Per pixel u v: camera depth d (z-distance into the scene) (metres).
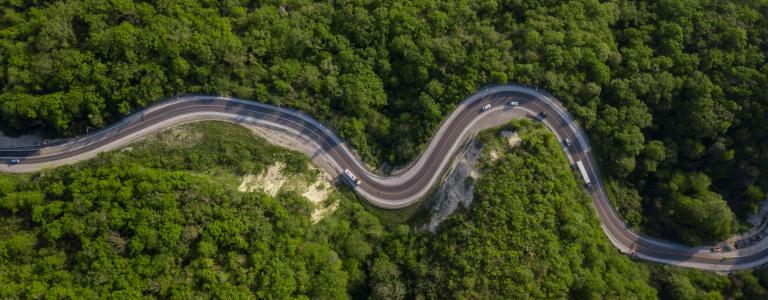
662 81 127.81
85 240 92.56
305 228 113.31
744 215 134.50
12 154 112.19
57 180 103.88
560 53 126.44
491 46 128.50
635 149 125.50
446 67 127.81
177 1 118.06
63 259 92.19
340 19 129.75
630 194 132.88
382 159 130.88
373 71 128.88
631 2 143.12
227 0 123.00
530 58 127.38
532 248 110.62
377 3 132.38
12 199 95.94
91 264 91.19
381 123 128.75
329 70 126.00
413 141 127.88
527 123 124.56
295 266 107.06
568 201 117.56
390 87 131.12
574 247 112.62
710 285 125.12
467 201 118.44
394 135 129.00
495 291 108.81
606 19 135.62
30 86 105.12
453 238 115.19
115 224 94.38
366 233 122.25
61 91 106.56
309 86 124.88
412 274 116.62
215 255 101.44
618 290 112.06
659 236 131.12
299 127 125.12
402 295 114.12
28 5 112.44
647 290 117.62
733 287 125.62
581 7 134.62
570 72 129.00
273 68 122.62
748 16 133.50
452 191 122.88
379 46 129.00
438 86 125.50
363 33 127.38
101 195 97.19
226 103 120.81
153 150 114.19
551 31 129.50
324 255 112.12
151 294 92.88
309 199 120.25
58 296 86.06
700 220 125.00
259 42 121.44
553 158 120.44
